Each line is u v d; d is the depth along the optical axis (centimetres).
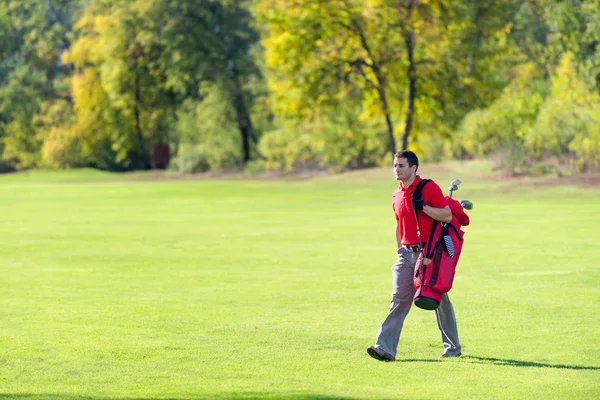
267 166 10650
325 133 9925
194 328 1781
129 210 5494
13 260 2995
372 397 1208
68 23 17312
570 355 1495
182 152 12350
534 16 11312
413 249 1470
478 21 8419
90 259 2998
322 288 2298
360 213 4859
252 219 4559
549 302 2008
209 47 11950
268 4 8500
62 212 5419
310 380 1333
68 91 15912
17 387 1309
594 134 6325
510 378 1327
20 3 17425
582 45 7000
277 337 1684
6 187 9581
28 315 1947
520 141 7419
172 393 1252
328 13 8281
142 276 2577
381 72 8475
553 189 5800
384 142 9725
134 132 13838
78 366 1452
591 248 2936
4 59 17100
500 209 4669
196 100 13462
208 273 2617
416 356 1525
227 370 1411
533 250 2919
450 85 8306
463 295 2114
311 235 3662
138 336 1702
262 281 2441
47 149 14275
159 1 12038
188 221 4512
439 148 9481
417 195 1434
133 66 13138
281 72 8769
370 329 1759
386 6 8038
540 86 8681
